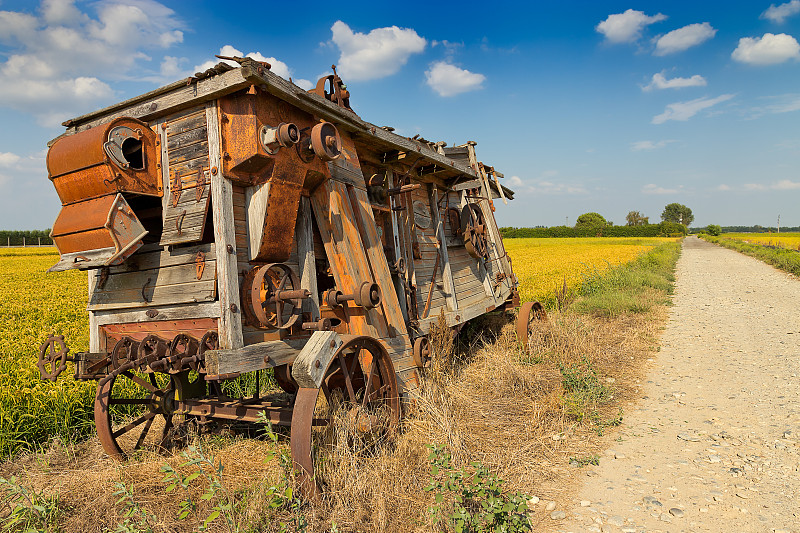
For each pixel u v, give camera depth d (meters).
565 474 4.41
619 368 7.88
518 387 6.53
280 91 4.27
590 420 5.64
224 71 4.19
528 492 4.07
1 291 18.52
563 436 5.20
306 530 3.29
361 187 5.76
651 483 4.19
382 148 6.32
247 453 4.85
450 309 7.66
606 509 3.78
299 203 5.10
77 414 5.86
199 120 4.46
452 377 6.72
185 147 4.53
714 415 5.79
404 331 5.90
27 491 4.00
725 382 7.07
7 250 56.78
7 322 11.47
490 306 9.12
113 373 4.02
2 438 5.09
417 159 7.00
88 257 4.30
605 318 11.70
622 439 5.17
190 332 4.42
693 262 36.31
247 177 4.46
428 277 7.37
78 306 14.38
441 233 7.89
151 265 4.68
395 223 6.54
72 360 4.59
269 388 7.06
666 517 3.64
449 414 5.30
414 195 7.52
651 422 5.65
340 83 5.75
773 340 9.64
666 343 9.78
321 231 5.26
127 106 4.85
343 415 4.43
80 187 4.41
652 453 4.80
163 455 5.02
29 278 25.11
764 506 3.75
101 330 5.10
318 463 4.04
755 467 4.41
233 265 4.25
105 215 4.16
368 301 4.93
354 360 4.87
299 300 4.57
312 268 5.17
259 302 4.14
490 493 3.43
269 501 3.60
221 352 3.89
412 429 4.98
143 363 4.06
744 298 16.03
